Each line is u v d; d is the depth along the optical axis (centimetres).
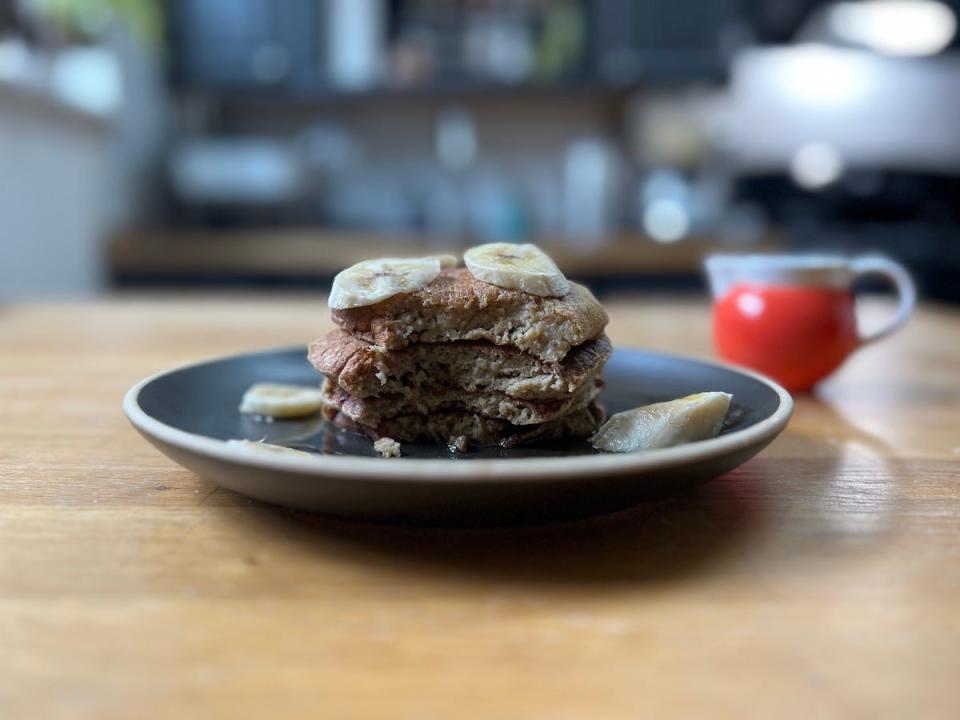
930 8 97
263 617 14
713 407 23
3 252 67
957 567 16
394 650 13
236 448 16
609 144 110
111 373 36
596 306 25
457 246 86
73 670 12
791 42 104
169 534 17
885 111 112
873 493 20
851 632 13
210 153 98
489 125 110
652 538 17
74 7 79
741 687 12
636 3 95
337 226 104
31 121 71
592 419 26
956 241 99
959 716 11
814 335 31
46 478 21
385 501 16
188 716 11
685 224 101
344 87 97
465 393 25
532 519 18
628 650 13
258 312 56
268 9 96
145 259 85
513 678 12
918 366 39
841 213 110
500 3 100
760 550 17
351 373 24
